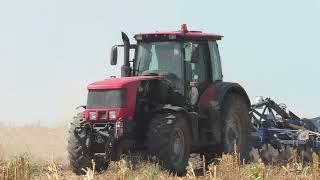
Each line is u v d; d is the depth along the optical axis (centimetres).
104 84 3112
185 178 2886
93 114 3077
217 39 3544
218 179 2433
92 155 3075
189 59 3281
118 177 2427
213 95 3338
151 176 2623
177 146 3069
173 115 3066
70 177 2972
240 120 3512
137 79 3130
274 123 3753
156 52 3328
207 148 3391
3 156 3212
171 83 3234
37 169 3027
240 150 3478
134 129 3081
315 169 2525
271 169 2742
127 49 3381
